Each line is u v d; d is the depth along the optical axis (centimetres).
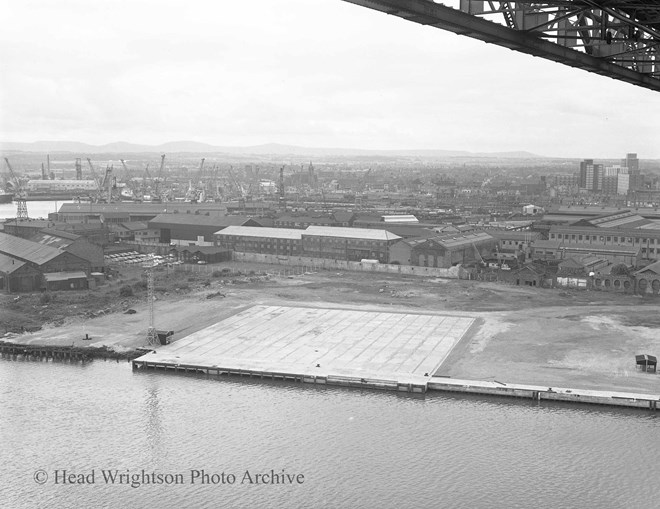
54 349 8175
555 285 12312
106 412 6338
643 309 10294
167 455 5444
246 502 4750
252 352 8094
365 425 6012
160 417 6209
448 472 5122
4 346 8375
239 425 6022
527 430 5891
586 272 12531
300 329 9144
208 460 5350
